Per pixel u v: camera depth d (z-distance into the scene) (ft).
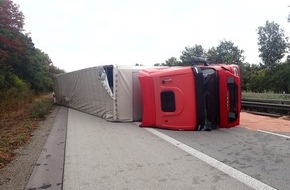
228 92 34.24
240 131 33.04
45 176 18.83
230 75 34.22
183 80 33.53
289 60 151.23
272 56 212.02
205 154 23.00
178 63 195.21
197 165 20.13
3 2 63.52
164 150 24.67
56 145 27.84
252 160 21.09
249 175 17.81
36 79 143.64
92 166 20.66
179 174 18.34
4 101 63.57
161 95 35.40
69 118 50.29
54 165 21.21
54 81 93.50
